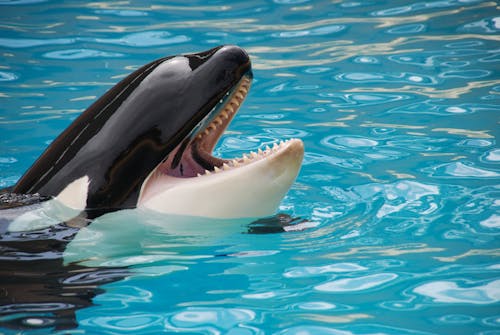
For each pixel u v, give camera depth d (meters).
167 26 29.75
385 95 23.47
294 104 23.20
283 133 21.20
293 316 12.48
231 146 20.41
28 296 13.02
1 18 30.53
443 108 22.30
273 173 14.39
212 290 13.43
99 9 31.66
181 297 13.22
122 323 12.40
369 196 17.23
